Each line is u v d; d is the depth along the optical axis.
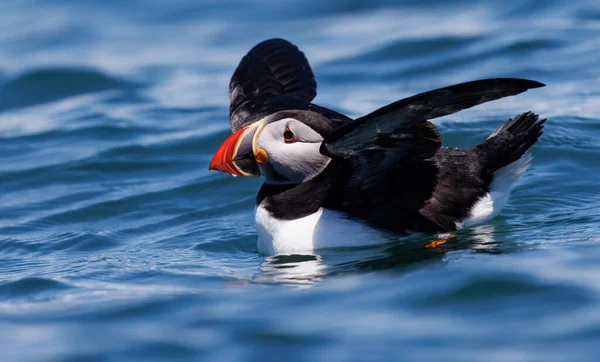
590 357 6.63
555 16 20.56
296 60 11.77
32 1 26.11
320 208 10.20
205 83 19.44
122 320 8.24
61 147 16.20
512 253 9.09
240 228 11.81
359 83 18.44
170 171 14.64
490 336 7.13
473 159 10.51
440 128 14.84
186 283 9.32
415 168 9.95
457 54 19.11
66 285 9.59
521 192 11.98
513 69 17.78
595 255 8.72
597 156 13.12
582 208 11.21
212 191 13.48
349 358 6.98
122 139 16.25
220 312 8.20
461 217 10.38
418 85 17.83
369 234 10.07
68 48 22.34
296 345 7.30
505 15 21.16
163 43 22.47
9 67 21.09
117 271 10.06
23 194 14.16
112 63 21.16
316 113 10.22
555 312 7.43
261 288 8.84
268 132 10.03
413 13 22.23
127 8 24.94
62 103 19.27
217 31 22.89
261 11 23.88
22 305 8.98
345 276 8.97
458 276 8.36
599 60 17.66
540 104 15.80
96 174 14.77
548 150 13.32
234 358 7.19
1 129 17.75
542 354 6.75
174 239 11.62
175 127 16.69
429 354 6.92
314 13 23.27
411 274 8.67
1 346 7.86
